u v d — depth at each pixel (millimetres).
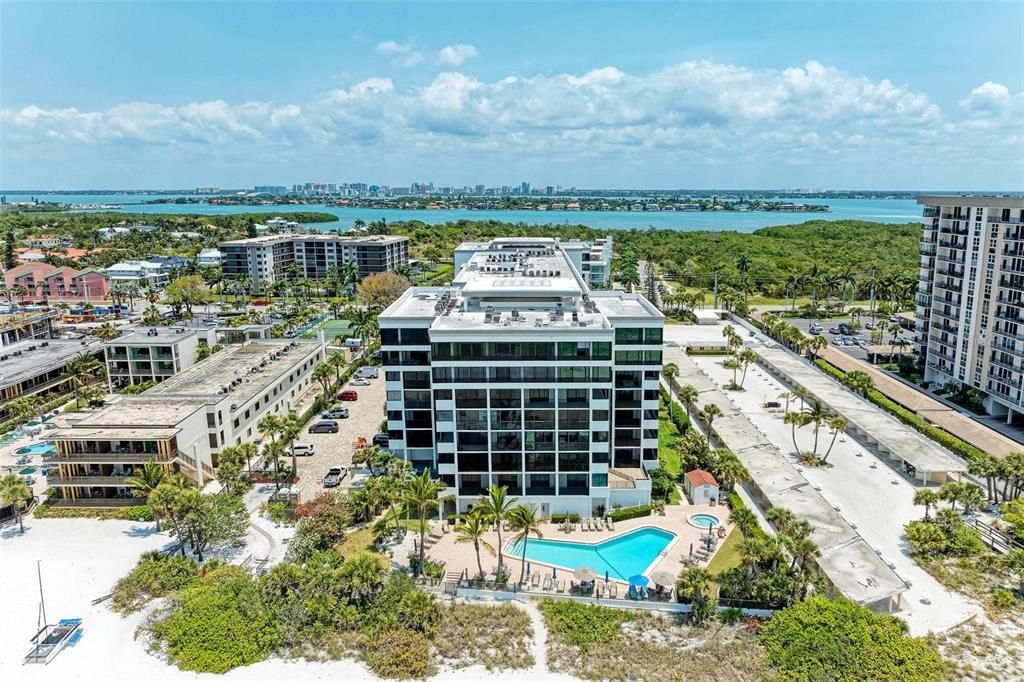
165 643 60125
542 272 117250
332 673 57031
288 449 103250
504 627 62531
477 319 89000
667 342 172750
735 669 56469
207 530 72625
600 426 80750
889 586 63969
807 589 65750
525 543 69438
